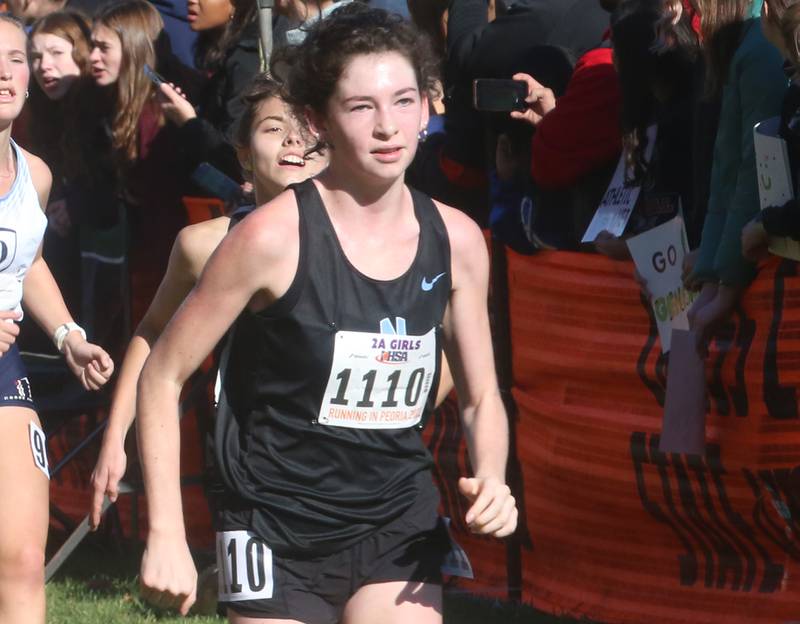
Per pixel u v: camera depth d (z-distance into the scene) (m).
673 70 9.59
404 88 6.37
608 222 10.15
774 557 9.43
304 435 6.63
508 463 11.52
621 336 10.23
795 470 8.99
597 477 10.55
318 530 6.69
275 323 6.52
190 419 13.70
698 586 9.93
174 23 15.40
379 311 6.53
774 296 8.89
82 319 14.40
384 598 6.73
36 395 13.54
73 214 14.24
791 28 7.65
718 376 9.40
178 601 6.45
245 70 13.36
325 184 6.57
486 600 11.67
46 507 8.72
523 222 11.12
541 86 10.77
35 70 14.70
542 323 10.98
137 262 13.97
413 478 6.87
